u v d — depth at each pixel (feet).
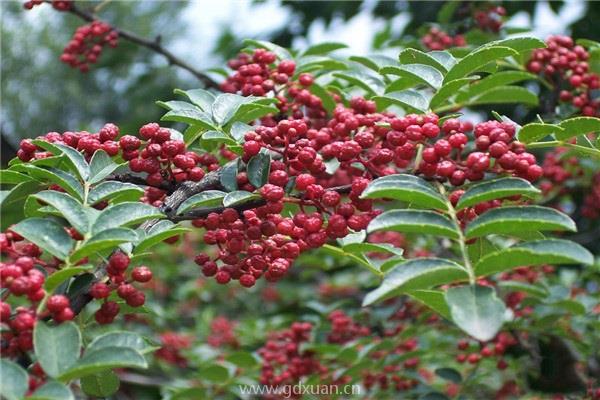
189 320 4.09
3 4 8.20
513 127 1.38
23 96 8.61
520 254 1.10
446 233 1.19
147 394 3.52
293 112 1.82
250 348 3.12
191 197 1.39
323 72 2.12
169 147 1.44
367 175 1.43
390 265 1.36
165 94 5.66
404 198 1.25
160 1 8.18
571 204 3.20
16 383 1.06
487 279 2.21
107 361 1.09
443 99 1.51
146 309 1.46
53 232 1.23
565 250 1.10
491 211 1.18
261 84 1.77
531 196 1.35
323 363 2.33
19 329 1.14
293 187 1.45
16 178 1.40
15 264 1.19
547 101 2.19
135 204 1.28
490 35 2.62
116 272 1.29
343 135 1.55
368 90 1.89
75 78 8.43
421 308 2.48
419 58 1.61
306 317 2.53
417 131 1.38
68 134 1.48
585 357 2.43
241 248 1.40
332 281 3.55
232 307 4.22
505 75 1.83
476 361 2.31
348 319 2.46
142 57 4.80
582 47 2.17
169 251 3.93
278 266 1.37
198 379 2.67
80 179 1.39
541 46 1.57
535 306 2.22
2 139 3.49
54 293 1.27
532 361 2.47
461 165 1.35
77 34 2.60
